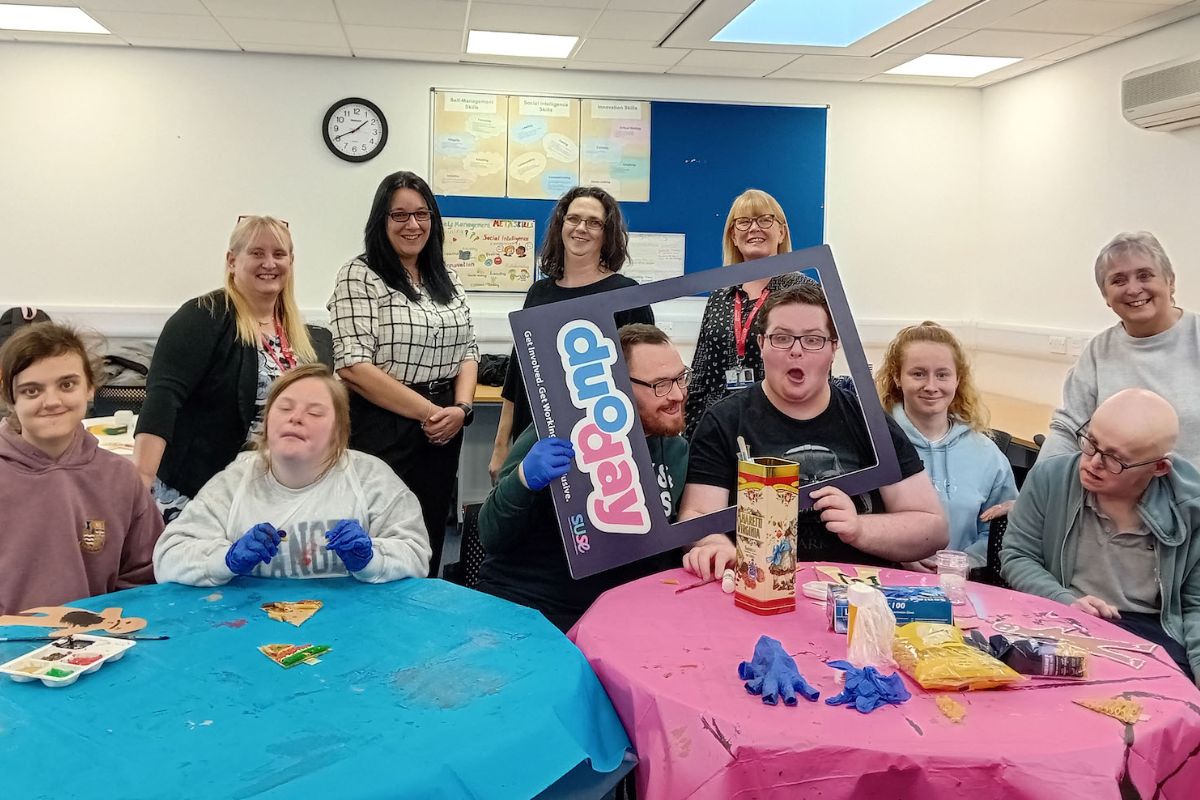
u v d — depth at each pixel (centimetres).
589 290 253
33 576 150
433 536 259
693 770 96
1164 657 119
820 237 477
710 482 155
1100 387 240
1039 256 443
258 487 152
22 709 95
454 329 255
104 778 81
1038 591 167
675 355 151
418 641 117
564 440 144
